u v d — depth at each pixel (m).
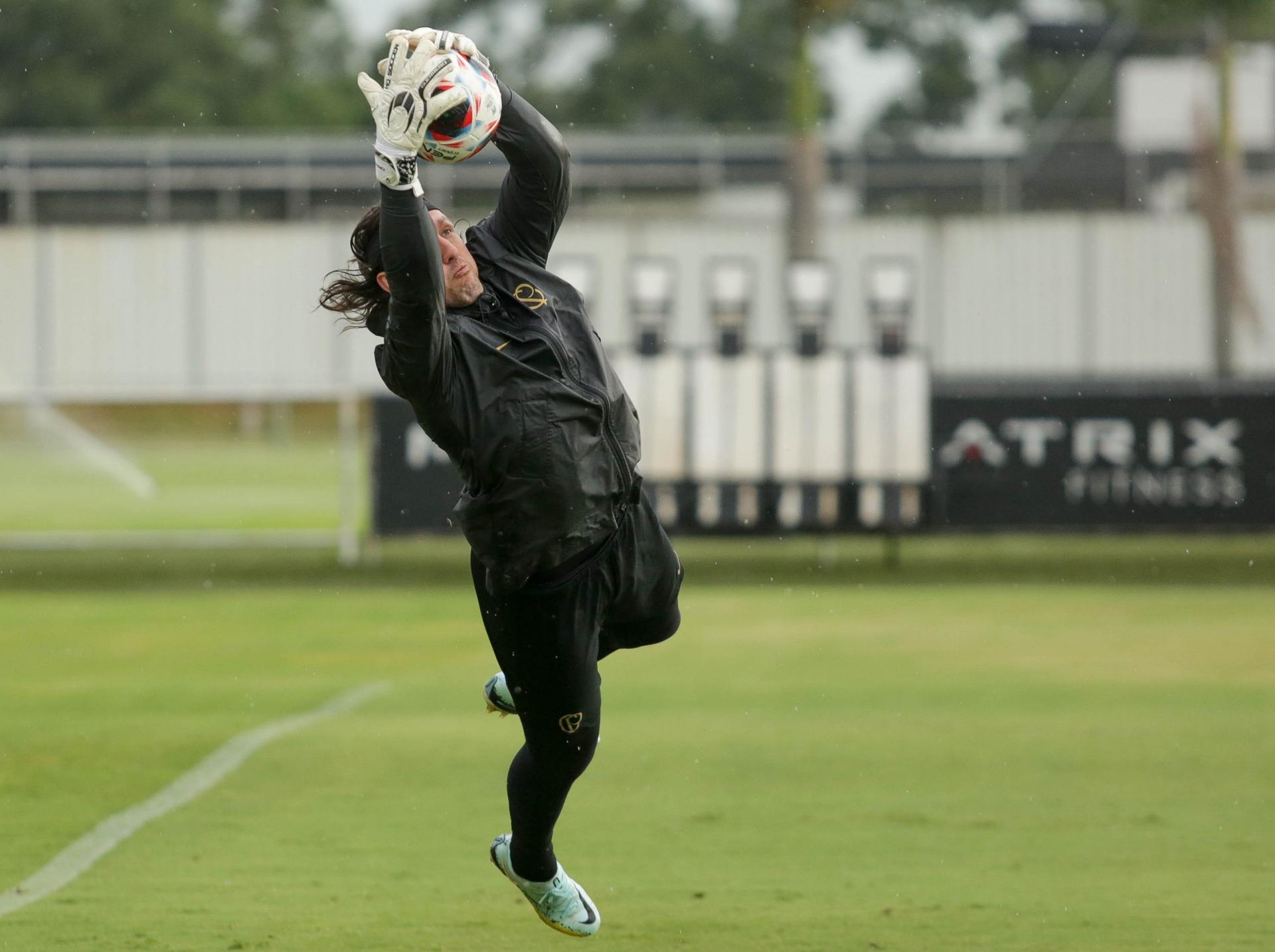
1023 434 56.50
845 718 29.77
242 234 98.94
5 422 126.25
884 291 60.84
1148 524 55.69
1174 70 118.25
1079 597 51.78
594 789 23.50
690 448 58.00
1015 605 49.38
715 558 67.62
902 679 34.75
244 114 180.00
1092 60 133.88
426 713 30.27
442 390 12.63
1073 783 23.75
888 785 23.66
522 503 12.94
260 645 41.19
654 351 59.19
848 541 77.12
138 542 59.66
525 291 13.26
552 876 14.96
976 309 95.44
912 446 57.03
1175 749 26.45
